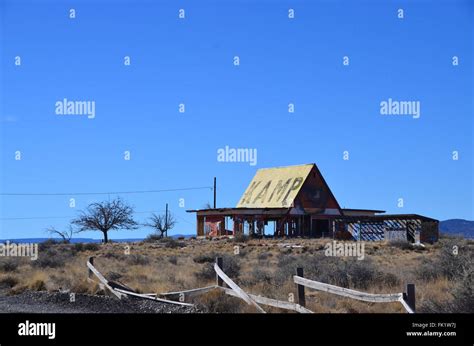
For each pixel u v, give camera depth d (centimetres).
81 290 2258
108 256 4409
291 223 7725
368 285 2045
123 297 2006
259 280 2184
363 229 6994
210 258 3850
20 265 3516
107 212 8488
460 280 1623
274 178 8331
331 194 7888
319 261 2994
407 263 3306
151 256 4328
